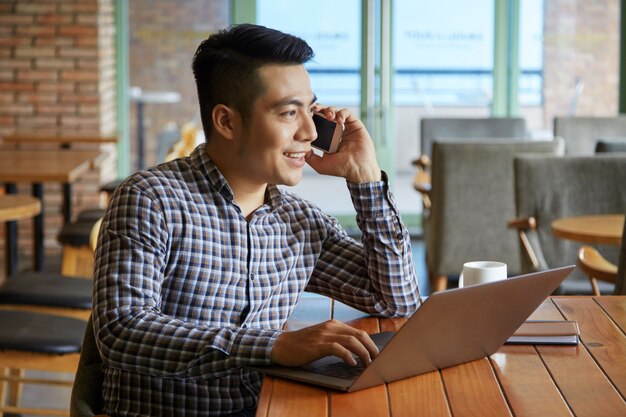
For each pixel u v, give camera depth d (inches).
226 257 90.2
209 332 80.8
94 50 345.1
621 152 265.9
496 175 258.2
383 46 371.2
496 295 75.9
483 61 378.3
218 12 367.9
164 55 367.2
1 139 329.7
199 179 90.1
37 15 343.6
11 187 247.3
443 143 258.5
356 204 98.2
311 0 369.7
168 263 88.0
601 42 379.6
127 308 82.7
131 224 85.6
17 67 345.4
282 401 71.4
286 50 87.6
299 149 88.7
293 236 96.3
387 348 71.4
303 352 77.0
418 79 377.7
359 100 373.7
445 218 260.7
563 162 218.2
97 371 91.8
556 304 99.9
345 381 74.1
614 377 76.5
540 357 81.9
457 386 74.5
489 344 81.1
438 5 375.2
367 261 99.2
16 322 137.5
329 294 101.2
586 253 174.6
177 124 370.6
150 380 88.3
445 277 269.0
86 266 229.6
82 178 346.0
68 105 347.6
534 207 217.9
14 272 240.4
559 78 380.5
